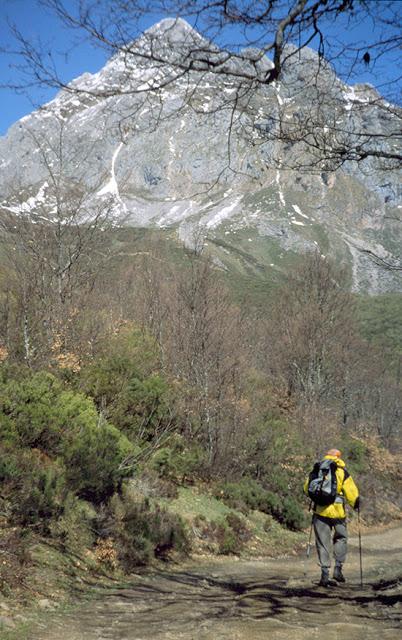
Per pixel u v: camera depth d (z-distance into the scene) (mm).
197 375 19703
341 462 8070
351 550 16828
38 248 16812
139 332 20484
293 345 35438
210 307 22484
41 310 16219
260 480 20000
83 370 15172
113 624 5578
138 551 9531
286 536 16531
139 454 12406
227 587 8656
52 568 7336
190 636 5055
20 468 8500
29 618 5484
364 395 47094
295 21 4109
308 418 27609
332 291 38438
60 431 10352
